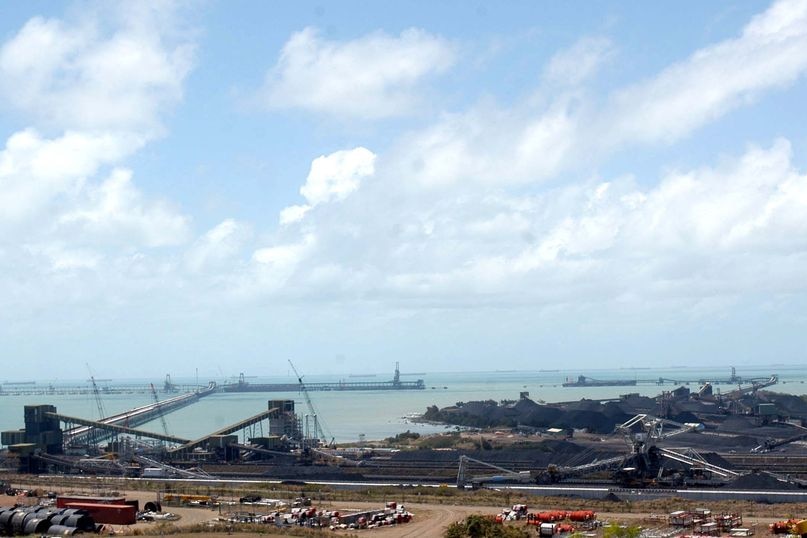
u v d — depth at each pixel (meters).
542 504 194.50
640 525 158.62
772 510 178.62
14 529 161.88
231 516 179.75
